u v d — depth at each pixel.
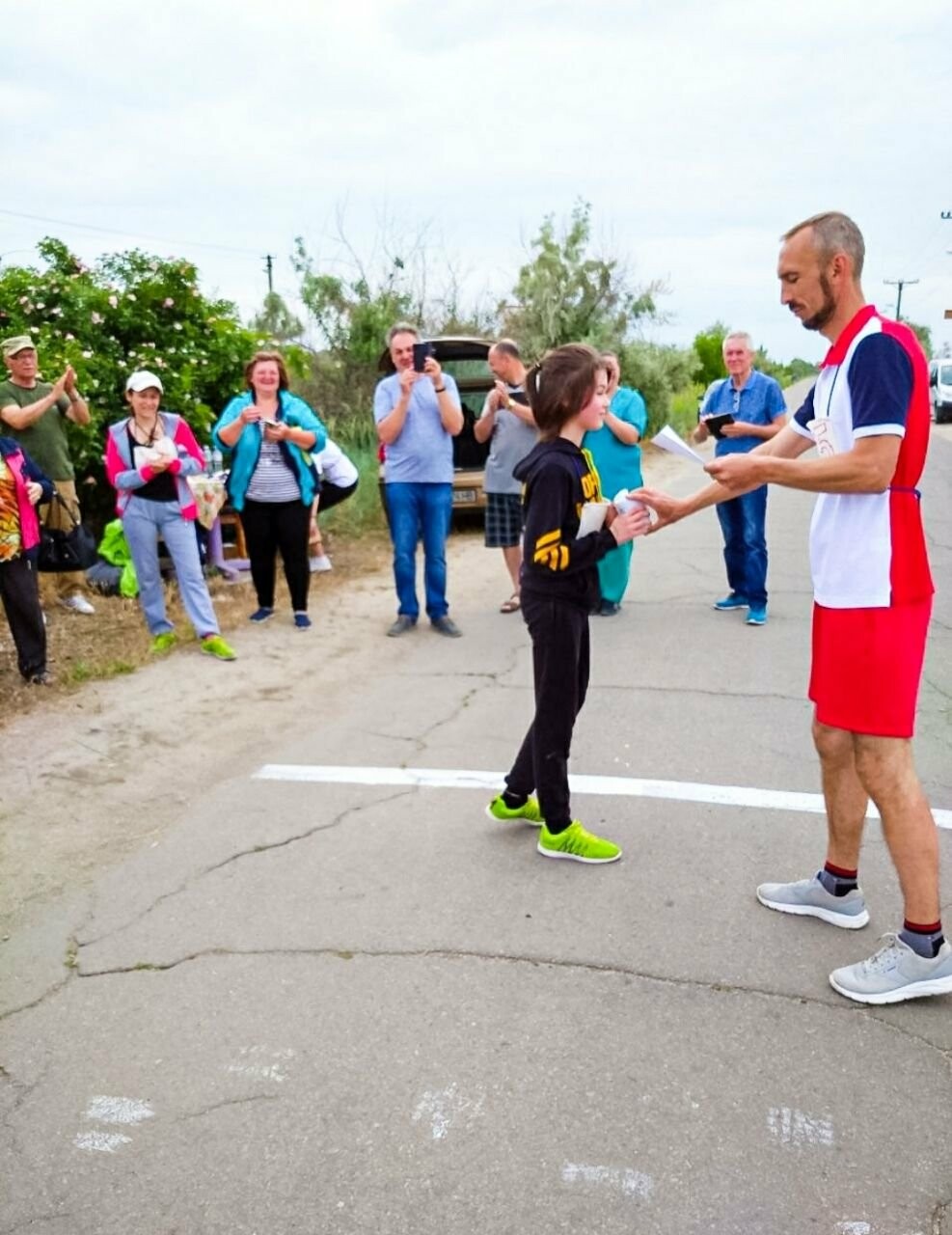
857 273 2.88
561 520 3.50
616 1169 2.37
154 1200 2.32
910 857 2.92
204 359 9.72
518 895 3.59
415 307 17.17
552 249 20.69
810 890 3.42
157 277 9.70
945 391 31.69
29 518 5.69
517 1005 2.98
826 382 2.96
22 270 9.18
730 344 6.99
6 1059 2.80
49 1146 2.48
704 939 3.30
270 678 6.14
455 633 7.09
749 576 7.20
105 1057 2.79
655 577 9.01
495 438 7.44
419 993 3.04
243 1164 2.42
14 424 6.91
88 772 4.73
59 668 6.19
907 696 2.88
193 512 6.54
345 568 9.52
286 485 7.05
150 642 6.79
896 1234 2.19
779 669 6.18
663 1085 2.64
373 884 3.69
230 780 4.66
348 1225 2.24
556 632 3.59
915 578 2.89
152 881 3.74
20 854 3.96
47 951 3.31
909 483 2.88
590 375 3.47
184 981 3.13
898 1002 2.97
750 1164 2.38
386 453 6.98
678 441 3.26
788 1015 2.92
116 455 6.39
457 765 4.78
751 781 4.53
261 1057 2.78
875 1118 2.52
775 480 2.91
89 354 8.65
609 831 4.07
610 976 3.11
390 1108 2.58
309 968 3.18
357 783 4.58
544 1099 2.60
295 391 15.41
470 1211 2.27
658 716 5.36
